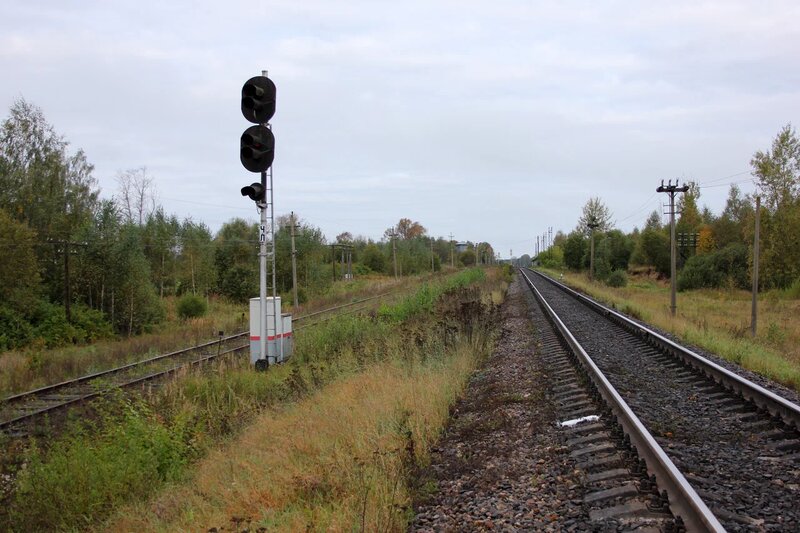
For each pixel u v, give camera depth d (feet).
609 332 60.80
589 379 32.63
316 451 23.61
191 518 19.10
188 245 147.13
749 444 22.04
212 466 24.98
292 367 44.34
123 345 74.33
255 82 43.96
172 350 64.80
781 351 56.65
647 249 241.35
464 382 36.78
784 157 154.30
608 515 15.35
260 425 30.14
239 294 147.54
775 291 147.23
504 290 147.33
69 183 131.95
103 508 22.36
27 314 84.84
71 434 29.55
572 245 289.94
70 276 97.81
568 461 20.11
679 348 42.01
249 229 215.31
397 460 20.59
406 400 28.22
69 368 54.60
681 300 139.64
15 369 55.36
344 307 111.96
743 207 229.25
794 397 30.96
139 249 103.50
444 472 20.81
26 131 118.21
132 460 24.50
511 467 20.44
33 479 22.82
